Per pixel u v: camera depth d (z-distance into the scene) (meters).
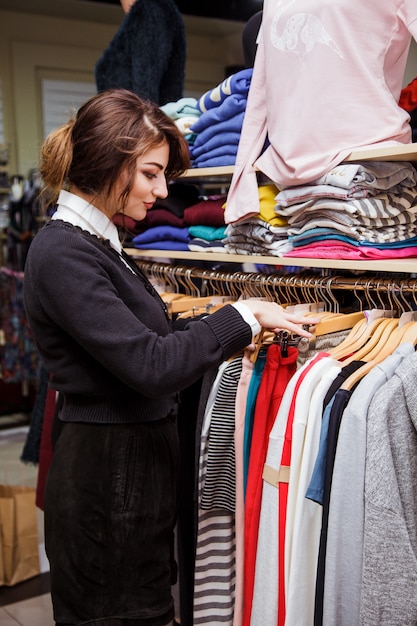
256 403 1.44
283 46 1.53
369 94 1.45
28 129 5.15
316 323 1.41
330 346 1.52
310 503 1.31
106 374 1.30
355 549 1.23
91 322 1.19
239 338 1.27
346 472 1.23
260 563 1.39
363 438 1.20
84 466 1.32
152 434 1.37
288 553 1.34
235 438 1.45
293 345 1.49
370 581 1.18
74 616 1.38
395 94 1.54
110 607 1.36
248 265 2.21
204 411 1.52
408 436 1.21
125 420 1.33
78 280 1.21
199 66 5.86
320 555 1.27
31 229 4.21
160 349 1.21
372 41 1.44
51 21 5.15
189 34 5.73
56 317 1.23
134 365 1.19
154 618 1.40
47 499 1.38
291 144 1.51
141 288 1.37
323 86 1.46
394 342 1.39
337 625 1.26
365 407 1.21
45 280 1.22
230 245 1.84
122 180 1.31
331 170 1.46
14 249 4.27
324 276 1.70
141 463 1.34
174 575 1.53
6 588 2.55
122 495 1.32
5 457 3.96
